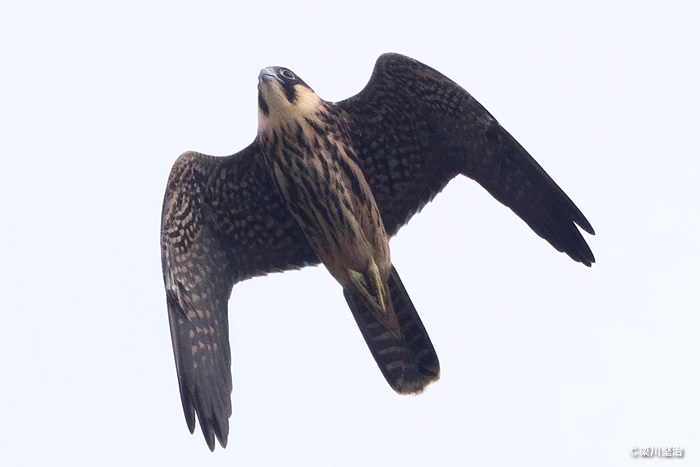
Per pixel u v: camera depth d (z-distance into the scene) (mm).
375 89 15508
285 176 15359
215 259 15688
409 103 15516
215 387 15117
